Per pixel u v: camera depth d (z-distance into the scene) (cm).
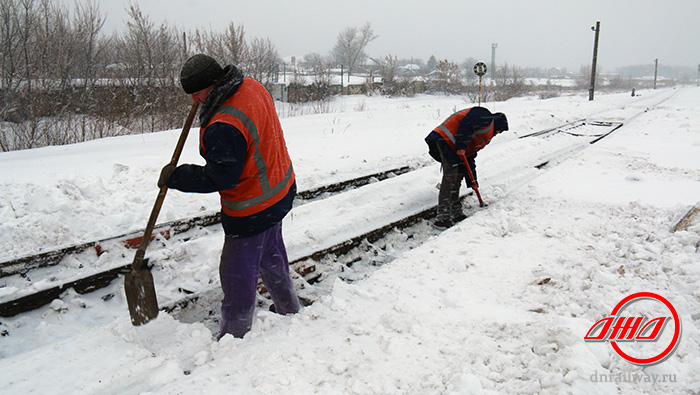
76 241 431
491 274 391
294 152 820
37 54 1350
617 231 481
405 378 259
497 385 251
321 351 281
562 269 394
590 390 243
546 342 284
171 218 489
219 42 2298
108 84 1598
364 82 5859
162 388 247
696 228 460
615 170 774
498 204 584
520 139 1039
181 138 272
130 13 1678
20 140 1191
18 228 429
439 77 5900
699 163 827
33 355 272
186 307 351
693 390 244
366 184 690
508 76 6294
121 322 307
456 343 291
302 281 397
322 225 482
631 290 353
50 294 348
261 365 265
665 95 3591
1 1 1295
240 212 283
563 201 592
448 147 544
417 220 564
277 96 3984
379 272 395
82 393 243
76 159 753
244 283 295
